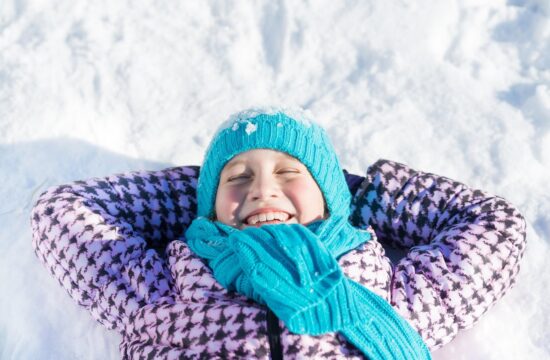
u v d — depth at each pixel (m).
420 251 1.96
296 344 1.59
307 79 2.63
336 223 1.86
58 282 2.01
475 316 1.88
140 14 2.75
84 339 1.92
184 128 2.47
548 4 2.76
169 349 1.66
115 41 2.66
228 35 2.71
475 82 2.60
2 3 2.73
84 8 2.73
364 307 1.65
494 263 1.90
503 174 2.34
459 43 2.70
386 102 2.55
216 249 1.83
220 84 2.60
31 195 2.24
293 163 1.95
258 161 1.93
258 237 1.72
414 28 2.72
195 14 2.77
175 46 2.68
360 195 2.15
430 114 2.51
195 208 2.18
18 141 2.36
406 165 2.30
